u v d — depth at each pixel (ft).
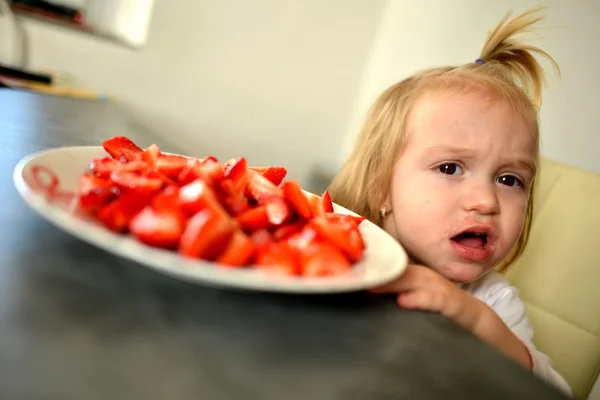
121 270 1.25
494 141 2.68
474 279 2.70
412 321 1.43
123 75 6.20
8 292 1.02
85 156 1.80
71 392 0.77
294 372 0.99
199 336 1.04
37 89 4.91
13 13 5.54
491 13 5.77
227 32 6.59
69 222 1.16
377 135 3.36
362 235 1.86
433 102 2.94
